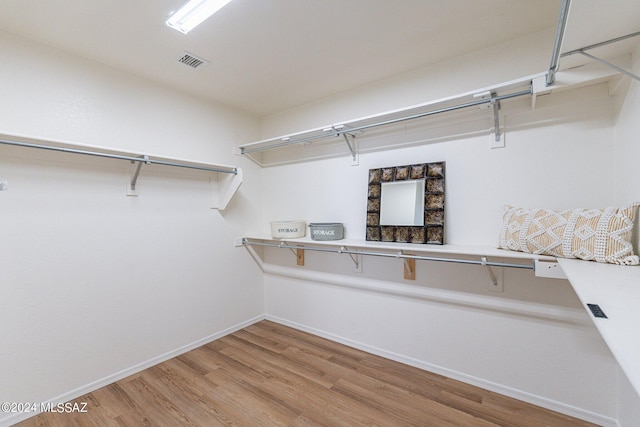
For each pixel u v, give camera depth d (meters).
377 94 2.44
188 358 2.42
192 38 1.82
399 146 2.34
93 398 1.91
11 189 1.71
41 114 1.82
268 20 1.66
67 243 1.91
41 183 1.81
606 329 0.62
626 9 1.00
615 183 1.59
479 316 1.99
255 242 3.13
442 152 2.15
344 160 2.65
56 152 1.87
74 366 1.92
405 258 2.03
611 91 1.58
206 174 2.73
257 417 1.72
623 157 1.48
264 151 3.25
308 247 2.84
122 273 2.16
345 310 2.64
